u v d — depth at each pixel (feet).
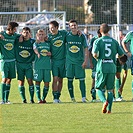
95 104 109.50
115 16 282.56
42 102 115.24
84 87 116.88
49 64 115.85
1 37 113.19
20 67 115.75
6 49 113.91
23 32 114.62
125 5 274.77
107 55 96.32
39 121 86.17
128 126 81.15
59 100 116.78
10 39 113.91
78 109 100.73
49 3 325.83
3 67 114.42
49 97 131.03
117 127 80.18
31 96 116.57
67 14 300.61
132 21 274.98
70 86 117.29
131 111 97.91
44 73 115.24
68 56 116.37
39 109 101.24
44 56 115.34
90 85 162.20
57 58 116.06
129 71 216.13
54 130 77.77
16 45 115.44
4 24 225.76
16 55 115.75
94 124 82.99
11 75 115.14
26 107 104.73
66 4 305.53
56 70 115.85
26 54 115.34
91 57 119.34
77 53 116.16
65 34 116.16
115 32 241.35
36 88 115.75
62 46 116.06
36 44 114.73
